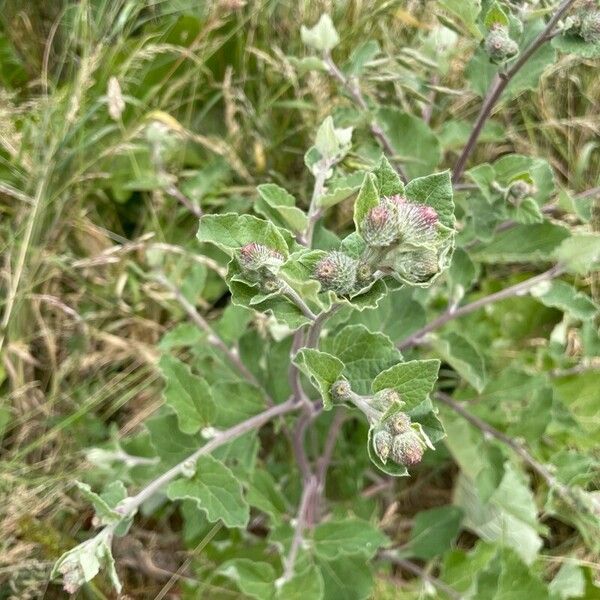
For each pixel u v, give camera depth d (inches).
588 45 15.3
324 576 18.9
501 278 26.1
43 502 19.4
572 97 26.0
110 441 20.6
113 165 24.1
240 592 20.1
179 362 16.7
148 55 21.5
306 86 24.3
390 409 11.0
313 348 12.8
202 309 24.2
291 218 14.8
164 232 24.4
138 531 21.7
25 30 23.9
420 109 24.0
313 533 18.4
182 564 21.9
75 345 22.2
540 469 18.3
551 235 19.8
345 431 23.6
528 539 22.5
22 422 20.9
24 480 19.1
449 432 20.9
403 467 11.8
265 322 19.9
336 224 23.9
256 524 22.5
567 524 23.8
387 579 22.1
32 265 21.2
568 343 24.0
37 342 22.5
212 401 16.7
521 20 16.7
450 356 17.7
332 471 23.1
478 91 18.4
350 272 10.7
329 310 11.7
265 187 15.0
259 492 19.0
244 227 12.2
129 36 25.0
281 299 12.3
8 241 20.7
